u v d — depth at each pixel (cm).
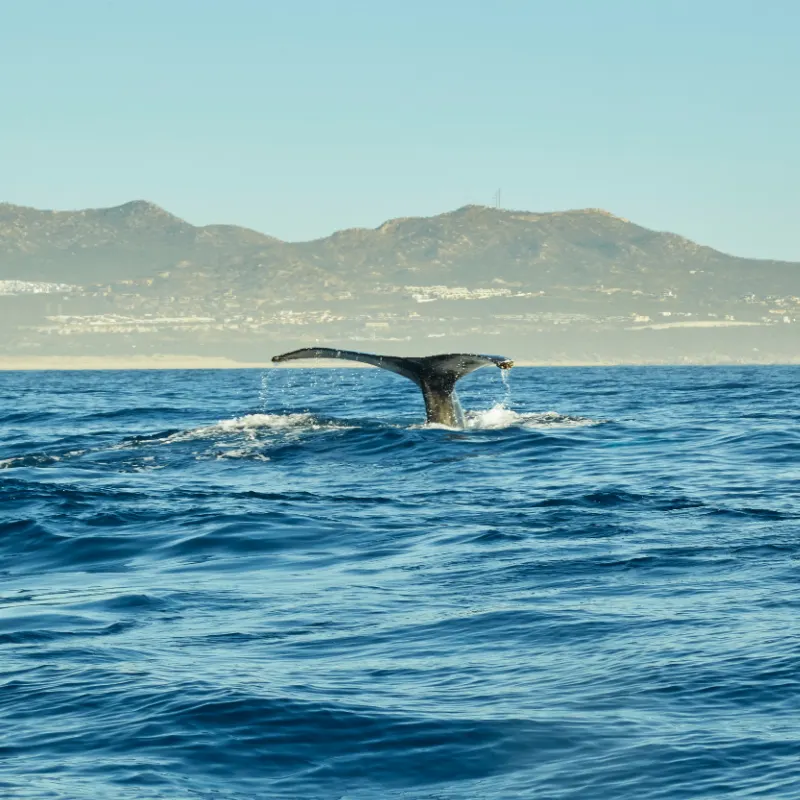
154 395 11306
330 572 1989
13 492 2900
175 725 1153
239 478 3206
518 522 2441
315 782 1019
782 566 1877
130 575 2030
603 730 1109
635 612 1577
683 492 2877
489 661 1366
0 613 1711
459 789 995
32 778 1027
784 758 1016
